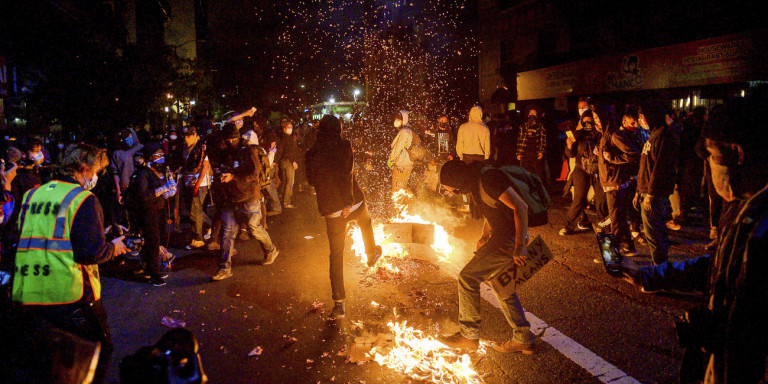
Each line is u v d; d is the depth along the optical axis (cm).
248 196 598
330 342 423
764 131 148
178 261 673
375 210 983
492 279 388
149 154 563
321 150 455
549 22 1891
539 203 373
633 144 589
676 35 1278
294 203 1130
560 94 1641
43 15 1027
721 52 1034
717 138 157
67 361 150
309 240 777
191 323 468
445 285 549
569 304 483
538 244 379
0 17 996
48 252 285
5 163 632
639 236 720
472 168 379
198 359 155
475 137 904
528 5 2011
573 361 375
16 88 1123
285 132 1044
